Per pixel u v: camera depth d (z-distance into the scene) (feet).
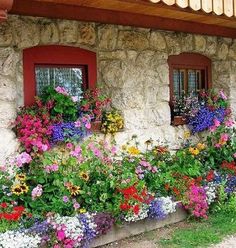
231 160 18.29
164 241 13.48
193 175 16.35
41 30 14.82
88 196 13.44
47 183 13.33
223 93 19.83
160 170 15.84
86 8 14.92
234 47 20.54
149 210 13.98
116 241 13.52
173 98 19.07
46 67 15.61
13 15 14.16
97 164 14.14
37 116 14.44
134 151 15.31
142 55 17.16
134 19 16.20
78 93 16.46
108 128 16.12
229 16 13.79
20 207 12.20
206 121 18.72
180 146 18.44
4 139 13.50
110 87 16.72
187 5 12.47
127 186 13.66
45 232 11.84
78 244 12.08
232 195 16.58
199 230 14.43
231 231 14.34
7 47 13.87
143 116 17.21
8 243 11.17
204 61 20.21
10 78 13.87
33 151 13.98
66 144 15.02
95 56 16.52
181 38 18.47
